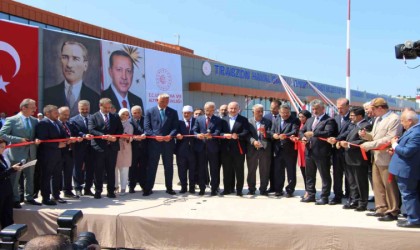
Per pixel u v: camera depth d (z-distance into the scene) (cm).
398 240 457
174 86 1848
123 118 725
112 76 1483
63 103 1273
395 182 509
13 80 1095
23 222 568
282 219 516
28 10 1514
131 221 538
